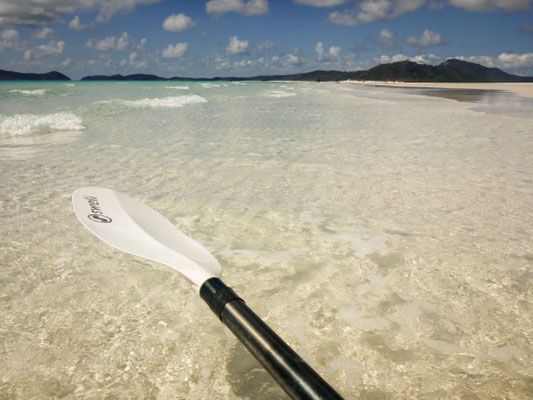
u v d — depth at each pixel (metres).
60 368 1.23
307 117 9.55
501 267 1.99
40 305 1.59
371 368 1.25
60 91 19.48
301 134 6.62
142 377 1.19
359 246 2.23
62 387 1.15
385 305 1.63
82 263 1.98
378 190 3.38
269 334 0.78
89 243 2.23
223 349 1.32
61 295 1.67
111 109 10.56
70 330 1.42
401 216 2.75
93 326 1.45
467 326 1.49
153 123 7.82
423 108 12.95
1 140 5.58
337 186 3.48
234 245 2.21
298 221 2.62
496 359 1.30
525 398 1.12
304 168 4.12
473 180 3.71
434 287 1.79
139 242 1.37
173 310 1.56
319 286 1.78
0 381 1.17
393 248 2.21
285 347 0.74
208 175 3.78
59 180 3.52
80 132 6.45
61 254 2.08
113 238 1.39
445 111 11.71
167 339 1.37
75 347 1.33
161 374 1.20
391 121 8.80
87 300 1.63
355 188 3.43
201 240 2.27
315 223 2.59
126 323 1.47
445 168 4.19
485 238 2.37
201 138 6.03
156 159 4.45
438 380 1.19
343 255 2.11
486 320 1.53
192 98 14.77
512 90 38.34
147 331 1.42
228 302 0.90
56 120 7.04
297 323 1.49
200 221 2.58
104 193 1.90
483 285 1.81
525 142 5.91
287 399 1.09
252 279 1.83
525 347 1.36
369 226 2.55
